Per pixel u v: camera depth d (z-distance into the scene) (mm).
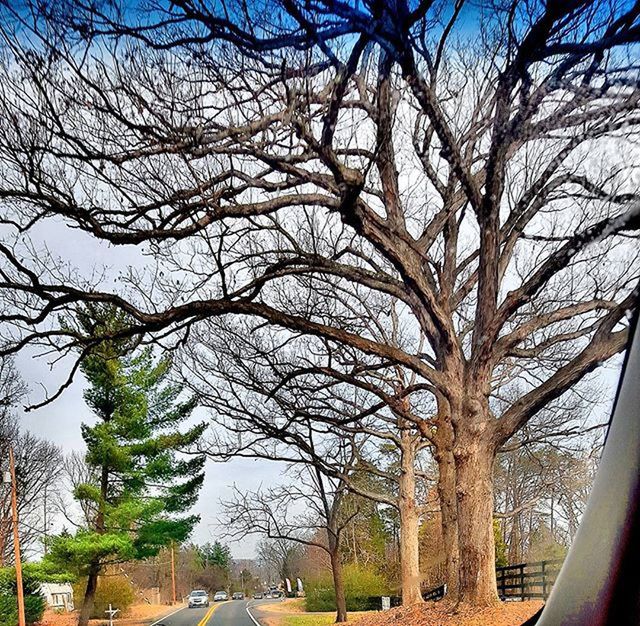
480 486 9250
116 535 24141
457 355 9750
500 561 10352
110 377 24125
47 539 24641
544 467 8688
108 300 8695
